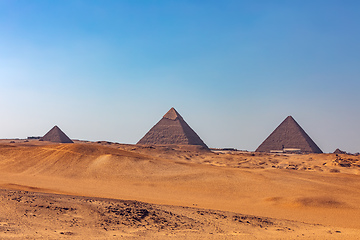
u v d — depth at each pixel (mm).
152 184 68312
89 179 71500
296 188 66000
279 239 27781
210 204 52812
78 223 27656
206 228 30516
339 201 55531
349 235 30969
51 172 75688
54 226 26188
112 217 30234
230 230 30578
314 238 28828
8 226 24562
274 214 47000
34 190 50281
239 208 50594
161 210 35438
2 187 47281
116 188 63969
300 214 48250
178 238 25750
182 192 63031
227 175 74000
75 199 36344
